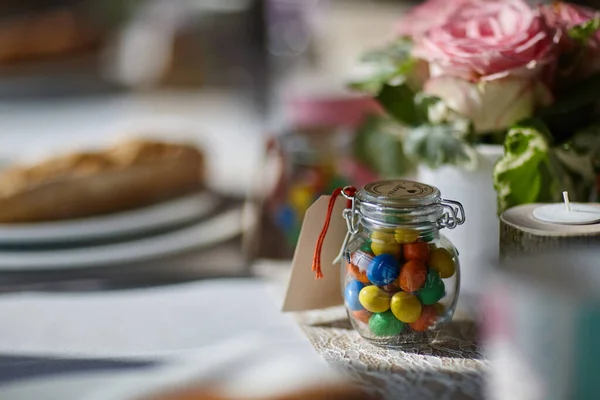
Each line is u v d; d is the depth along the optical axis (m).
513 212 0.49
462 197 0.53
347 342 0.49
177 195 0.74
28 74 1.45
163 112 1.34
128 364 0.47
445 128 0.53
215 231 0.69
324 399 0.43
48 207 0.67
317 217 0.51
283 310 0.53
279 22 1.66
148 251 0.64
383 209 0.46
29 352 0.49
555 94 0.54
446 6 0.58
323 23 1.63
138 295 0.58
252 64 1.57
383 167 0.67
